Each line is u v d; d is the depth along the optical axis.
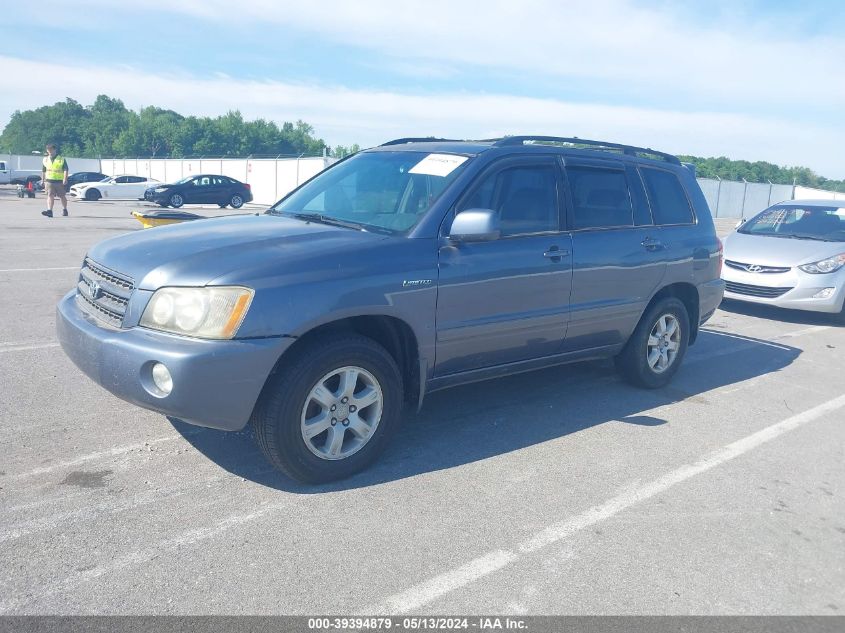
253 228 4.27
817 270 8.89
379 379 3.96
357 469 3.99
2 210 22.81
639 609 2.94
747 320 9.28
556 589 3.04
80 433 4.38
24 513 3.43
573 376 6.20
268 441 3.67
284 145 105.56
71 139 115.81
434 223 4.19
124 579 2.95
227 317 3.43
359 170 5.00
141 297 3.57
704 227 6.11
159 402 3.42
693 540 3.51
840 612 3.00
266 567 3.08
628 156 5.63
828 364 7.11
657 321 5.73
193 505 3.59
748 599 3.05
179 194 29.58
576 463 4.35
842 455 4.70
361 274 3.80
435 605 2.89
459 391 5.63
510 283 4.48
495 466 4.24
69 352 3.89
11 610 2.72
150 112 116.25
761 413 5.47
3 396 4.93
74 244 13.38
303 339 3.75
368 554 3.23
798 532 3.65
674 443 4.76
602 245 5.07
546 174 4.88
